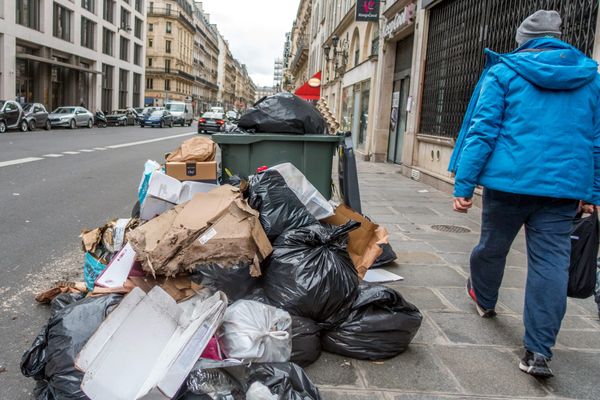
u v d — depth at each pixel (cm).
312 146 477
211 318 238
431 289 427
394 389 271
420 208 834
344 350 299
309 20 4922
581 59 282
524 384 280
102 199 837
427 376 285
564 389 276
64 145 1791
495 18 866
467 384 279
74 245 554
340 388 271
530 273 288
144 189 410
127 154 1603
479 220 747
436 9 1184
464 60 998
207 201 317
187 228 288
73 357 237
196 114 10994
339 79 2719
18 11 3281
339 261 306
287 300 289
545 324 279
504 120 287
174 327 242
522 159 276
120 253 315
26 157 1324
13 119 2369
